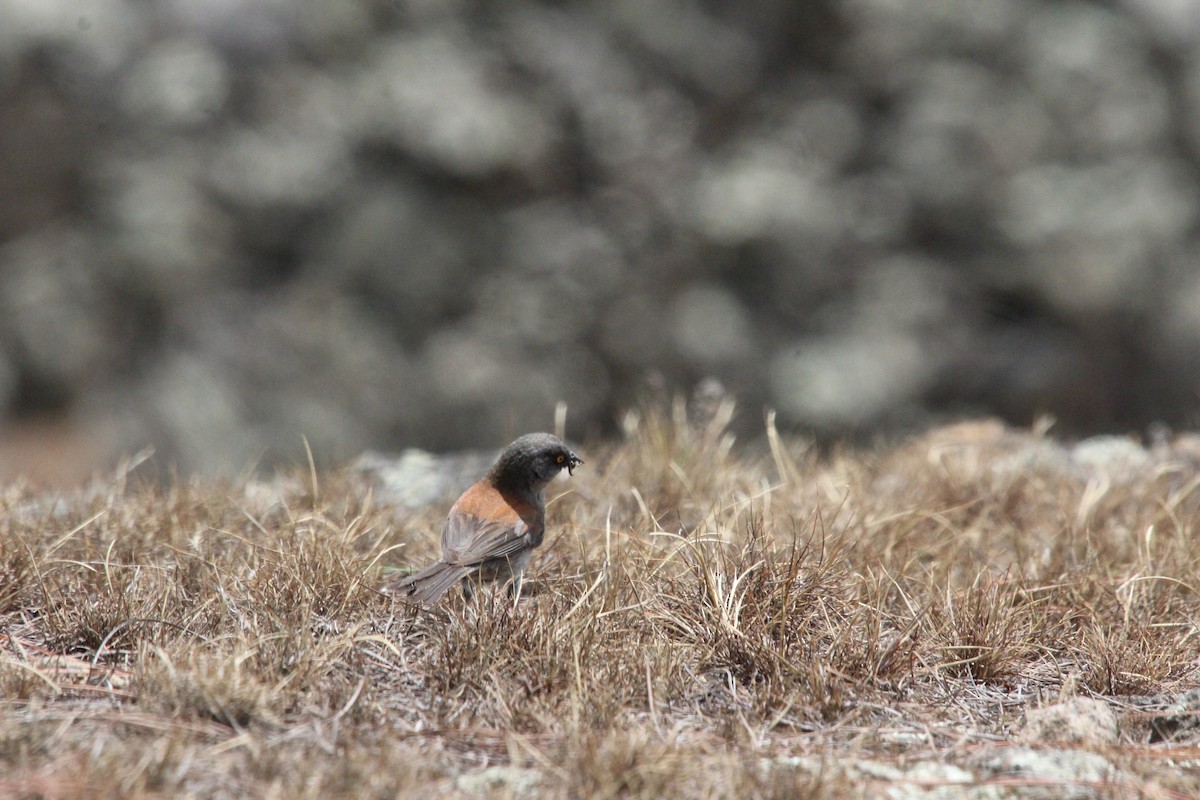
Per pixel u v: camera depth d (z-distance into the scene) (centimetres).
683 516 826
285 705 529
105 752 469
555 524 802
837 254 2455
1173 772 508
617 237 2425
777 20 2631
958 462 959
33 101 2445
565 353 2355
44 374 2384
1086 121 2588
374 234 2370
